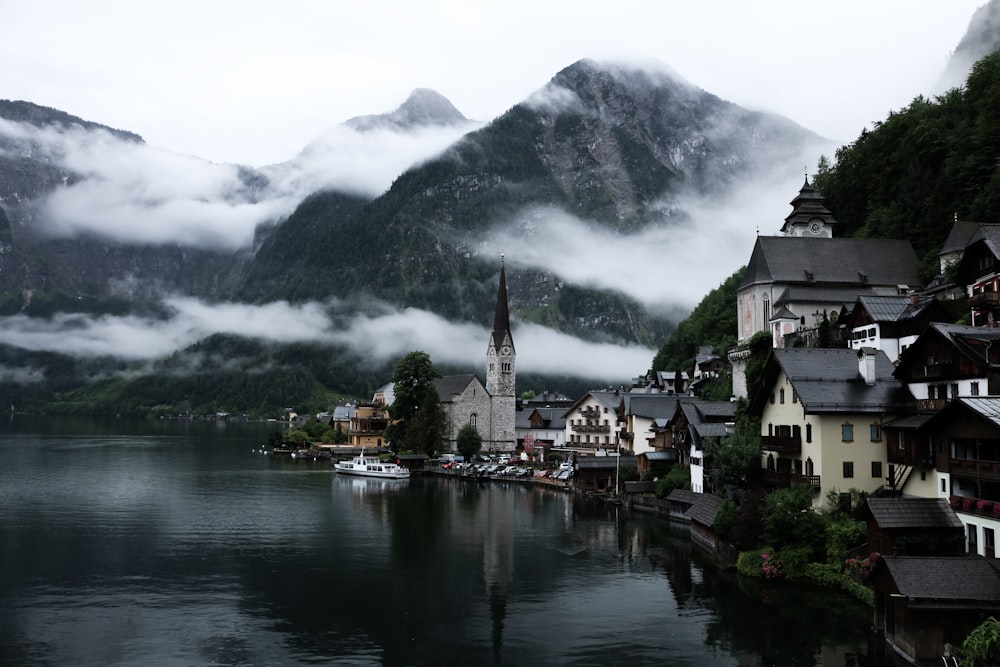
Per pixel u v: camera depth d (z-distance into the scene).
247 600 69.62
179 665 54.50
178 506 120.31
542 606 68.00
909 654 51.75
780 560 71.94
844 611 62.69
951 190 140.50
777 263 135.75
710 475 98.25
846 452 73.81
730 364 152.50
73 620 63.72
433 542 94.69
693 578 76.06
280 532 100.31
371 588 73.69
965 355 65.62
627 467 141.00
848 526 69.62
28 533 97.19
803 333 117.88
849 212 173.12
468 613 66.19
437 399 199.12
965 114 153.62
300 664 54.84
